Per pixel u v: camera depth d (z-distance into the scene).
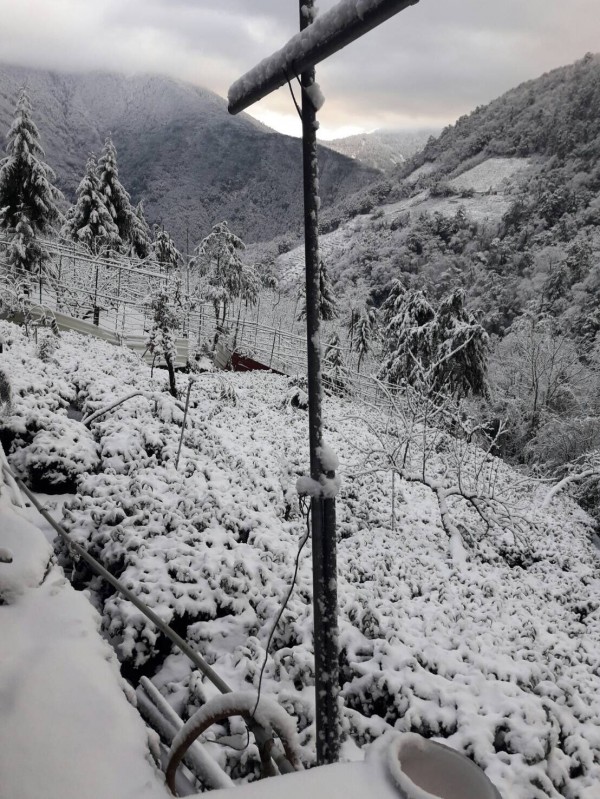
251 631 4.46
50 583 3.12
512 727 3.81
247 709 1.93
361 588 6.52
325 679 2.28
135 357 17.47
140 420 8.79
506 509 11.48
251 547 5.62
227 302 27.56
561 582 11.02
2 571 2.96
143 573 4.53
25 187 22.14
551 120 170.50
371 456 14.18
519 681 4.61
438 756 1.53
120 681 2.53
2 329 13.98
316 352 2.22
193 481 6.87
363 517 10.16
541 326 29.45
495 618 6.77
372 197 176.50
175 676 3.94
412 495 12.66
